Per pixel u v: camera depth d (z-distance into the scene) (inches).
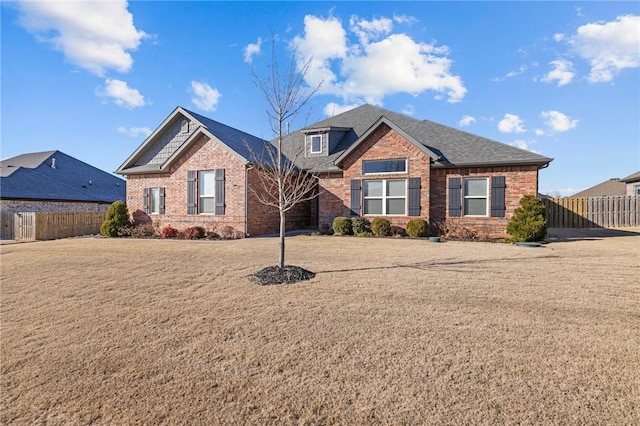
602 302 219.5
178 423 109.7
